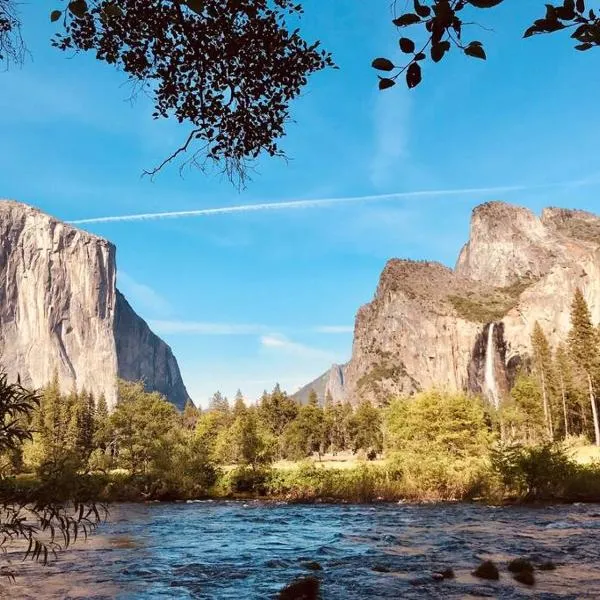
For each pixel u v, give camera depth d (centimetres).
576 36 285
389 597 1110
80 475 432
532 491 3048
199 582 1308
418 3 284
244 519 2762
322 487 3791
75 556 1686
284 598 1113
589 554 1532
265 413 13975
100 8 460
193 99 579
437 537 1953
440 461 3519
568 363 11225
